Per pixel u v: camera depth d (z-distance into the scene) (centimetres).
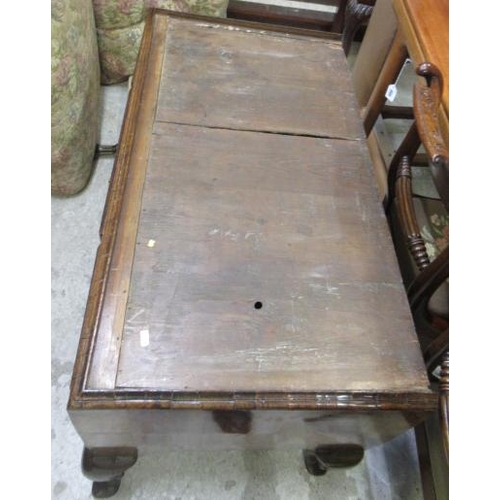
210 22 91
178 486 87
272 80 84
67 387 97
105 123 145
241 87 81
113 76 151
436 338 75
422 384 54
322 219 67
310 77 86
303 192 69
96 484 82
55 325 104
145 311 53
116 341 51
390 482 94
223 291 57
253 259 60
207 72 81
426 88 56
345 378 53
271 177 70
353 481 93
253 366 52
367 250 65
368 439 67
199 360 51
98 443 64
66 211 124
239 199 66
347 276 61
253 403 49
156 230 60
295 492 90
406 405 52
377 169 125
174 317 53
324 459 75
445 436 54
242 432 62
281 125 77
